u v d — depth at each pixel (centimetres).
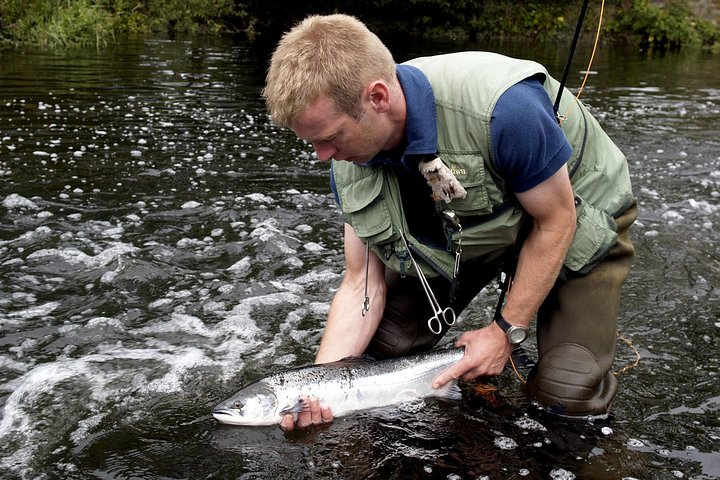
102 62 1252
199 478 233
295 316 363
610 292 274
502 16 2208
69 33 1462
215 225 490
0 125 750
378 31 2103
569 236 253
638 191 607
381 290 300
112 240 455
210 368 310
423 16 2106
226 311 367
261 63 1364
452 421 268
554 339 277
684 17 2308
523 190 242
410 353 306
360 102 221
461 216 251
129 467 239
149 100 934
